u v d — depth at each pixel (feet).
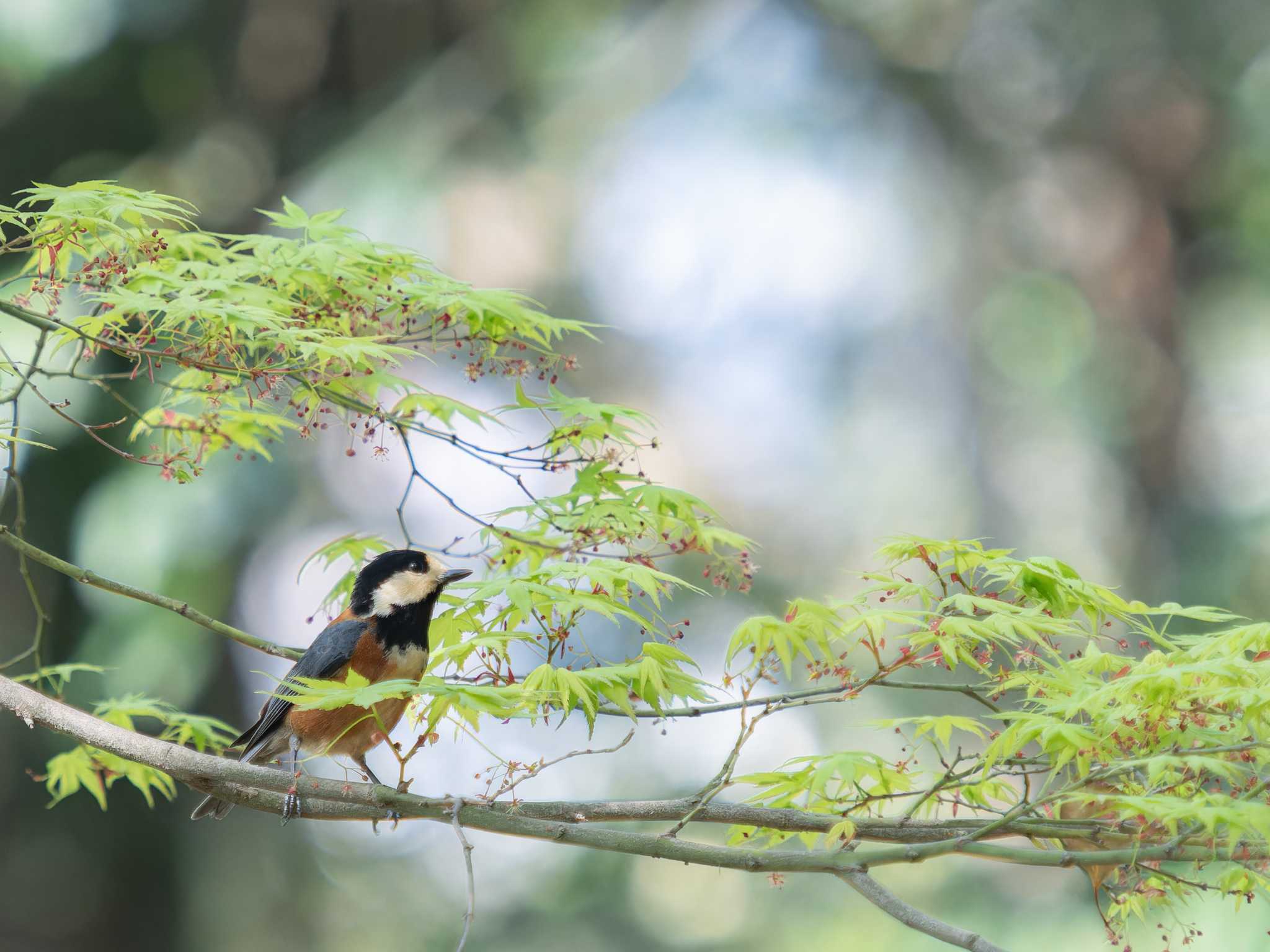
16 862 46.50
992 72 57.62
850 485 59.31
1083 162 57.93
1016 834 14.79
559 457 19.38
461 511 18.38
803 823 15.24
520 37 52.08
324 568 20.15
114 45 46.50
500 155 51.98
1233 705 13.56
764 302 60.49
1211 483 55.88
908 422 59.47
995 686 15.37
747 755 53.83
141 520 41.01
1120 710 13.58
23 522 18.03
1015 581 15.84
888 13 57.31
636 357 59.67
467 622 16.44
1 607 43.52
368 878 59.21
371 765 40.01
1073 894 49.65
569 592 14.92
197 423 18.08
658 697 14.62
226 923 50.21
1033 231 58.23
